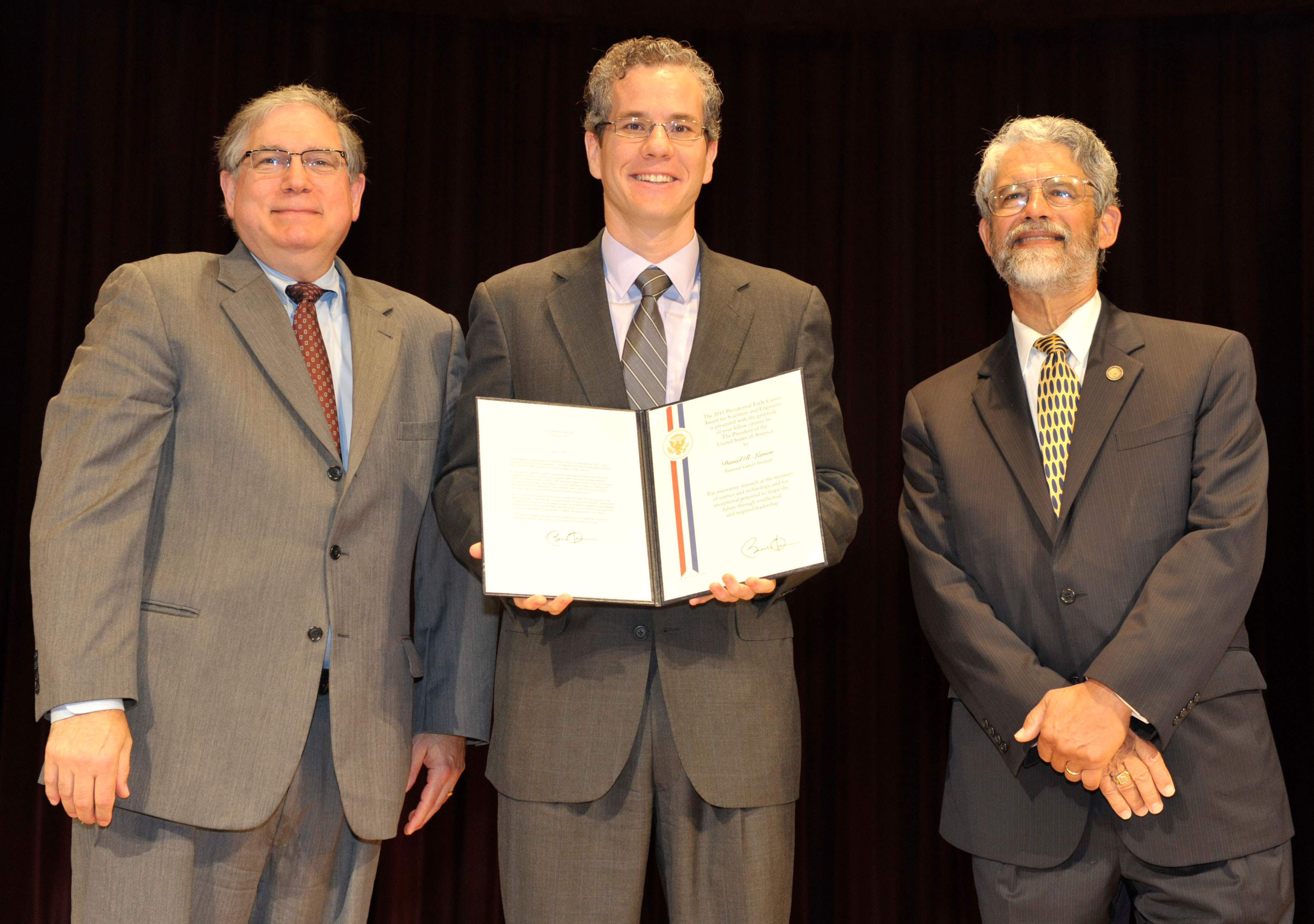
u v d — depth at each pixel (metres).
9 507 3.17
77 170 3.33
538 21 3.60
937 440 2.18
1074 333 2.19
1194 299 3.45
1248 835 1.87
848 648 3.45
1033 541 2.01
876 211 3.61
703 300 1.94
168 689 1.73
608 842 1.76
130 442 1.77
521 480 1.76
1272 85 3.45
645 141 1.95
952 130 3.62
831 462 1.96
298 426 1.87
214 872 1.76
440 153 3.57
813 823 3.42
